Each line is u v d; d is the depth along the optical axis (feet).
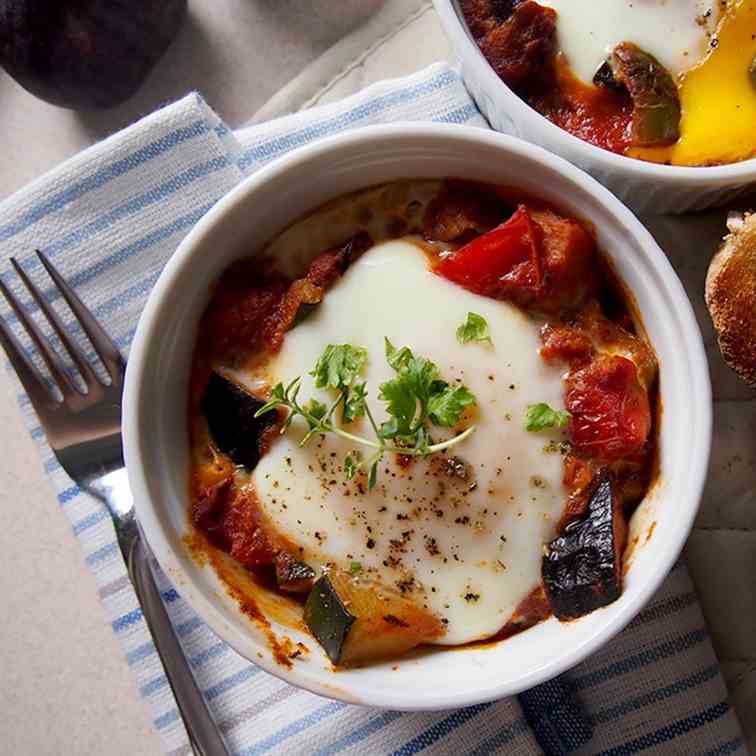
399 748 1.31
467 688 1.09
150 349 1.13
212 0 1.54
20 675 1.48
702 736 1.33
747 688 1.36
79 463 1.31
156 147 1.34
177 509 1.15
